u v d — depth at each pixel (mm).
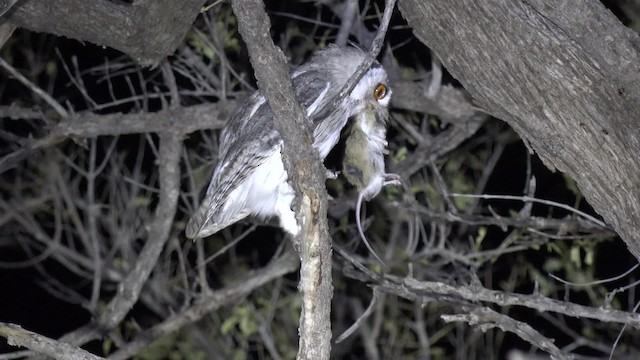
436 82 9953
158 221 10477
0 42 7602
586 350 13438
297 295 13070
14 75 10250
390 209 12469
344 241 12586
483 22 6047
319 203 5465
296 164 5473
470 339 13883
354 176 7152
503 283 12273
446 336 14305
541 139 6109
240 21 5355
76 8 7312
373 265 11758
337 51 7332
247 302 13297
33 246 15289
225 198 7012
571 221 9297
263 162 6926
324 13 11133
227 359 13477
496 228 12758
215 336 13758
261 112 7059
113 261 13492
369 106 7145
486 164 12250
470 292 7699
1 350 14570
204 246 13664
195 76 11836
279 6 10992
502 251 10289
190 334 13523
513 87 6070
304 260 5492
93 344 14734
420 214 11438
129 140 13680
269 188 7039
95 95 12523
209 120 10211
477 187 11891
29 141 10414
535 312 12586
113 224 13258
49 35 12391
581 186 6137
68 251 13547
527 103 6051
